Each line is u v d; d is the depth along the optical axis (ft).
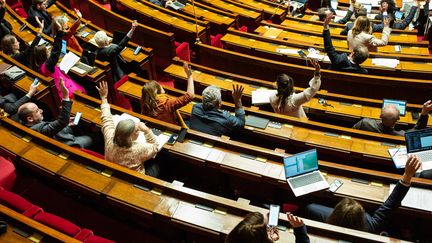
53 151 15.70
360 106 20.42
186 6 34.19
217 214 13.41
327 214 14.08
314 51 26.84
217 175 16.49
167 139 16.69
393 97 23.59
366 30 26.00
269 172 15.28
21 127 16.37
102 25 32.55
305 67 24.20
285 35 30.58
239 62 25.93
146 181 14.30
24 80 20.92
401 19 36.29
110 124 16.17
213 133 17.34
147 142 15.64
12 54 23.15
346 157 17.35
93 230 15.02
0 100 19.88
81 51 25.94
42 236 12.52
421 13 34.53
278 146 18.54
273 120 18.60
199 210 13.55
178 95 21.16
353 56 23.50
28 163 15.34
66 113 16.87
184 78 23.12
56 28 24.09
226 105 19.48
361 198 14.23
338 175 15.08
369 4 38.01
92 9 32.50
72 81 22.61
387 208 13.12
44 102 20.54
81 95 19.48
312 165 14.92
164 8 32.58
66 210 15.67
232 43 28.14
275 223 12.56
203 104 17.57
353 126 19.10
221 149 16.38
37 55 21.31
